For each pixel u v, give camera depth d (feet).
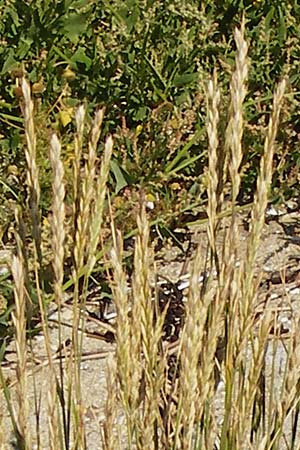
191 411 6.18
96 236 6.49
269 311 6.55
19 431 6.28
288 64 14.85
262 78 15.19
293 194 14.78
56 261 6.21
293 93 14.61
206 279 6.93
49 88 14.57
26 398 6.18
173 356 11.46
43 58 14.51
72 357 6.81
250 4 16.14
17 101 14.48
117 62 14.70
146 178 13.67
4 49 14.52
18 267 5.89
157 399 6.53
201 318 6.03
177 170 13.85
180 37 14.87
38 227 6.46
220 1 16.05
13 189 13.53
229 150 6.58
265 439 6.60
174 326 12.07
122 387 6.48
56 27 14.58
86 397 10.90
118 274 6.25
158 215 13.53
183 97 14.64
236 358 6.58
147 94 14.74
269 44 15.46
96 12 15.05
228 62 14.94
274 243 14.03
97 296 12.74
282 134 14.69
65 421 6.77
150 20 14.66
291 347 6.69
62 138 13.62
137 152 13.67
